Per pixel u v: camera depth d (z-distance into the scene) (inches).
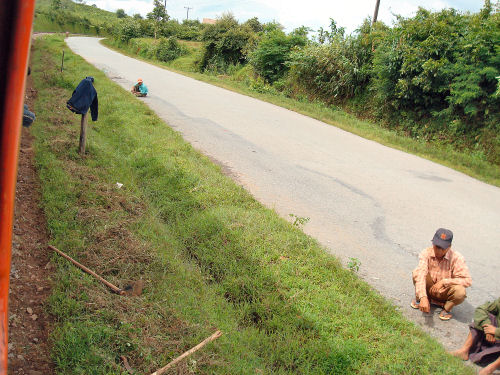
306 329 160.6
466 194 369.4
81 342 133.6
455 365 149.6
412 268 229.3
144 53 1841.8
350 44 776.9
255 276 187.2
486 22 552.1
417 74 618.8
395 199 332.8
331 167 400.2
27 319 143.3
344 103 787.4
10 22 42.8
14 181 46.7
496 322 159.2
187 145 379.9
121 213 228.7
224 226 228.7
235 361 138.0
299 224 265.7
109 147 344.5
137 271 178.4
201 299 170.7
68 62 866.8
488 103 546.9
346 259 229.0
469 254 251.1
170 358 134.4
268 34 1012.5
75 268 170.6
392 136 584.1
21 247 182.7
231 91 856.9
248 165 373.4
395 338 159.5
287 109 711.1
